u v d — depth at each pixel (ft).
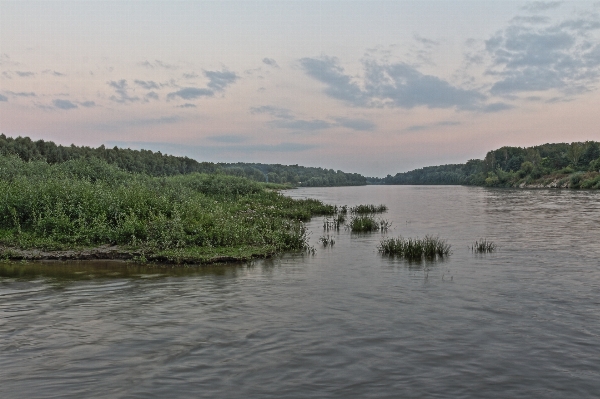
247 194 127.75
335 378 18.98
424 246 51.55
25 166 85.51
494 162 471.21
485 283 36.22
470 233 69.41
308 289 34.27
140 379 18.78
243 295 32.37
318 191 342.64
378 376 19.19
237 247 52.06
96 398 17.13
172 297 31.71
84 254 46.11
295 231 62.75
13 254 45.42
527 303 30.27
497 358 21.08
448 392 17.79
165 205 62.69
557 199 164.86
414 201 173.78
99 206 57.36
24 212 56.08
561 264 44.14
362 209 117.80
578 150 344.28
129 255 46.68
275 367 20.03
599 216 95.55
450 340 23.35
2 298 31.04
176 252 46.68
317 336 23.90
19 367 19.89
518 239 61.93
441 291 33.63
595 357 21.22
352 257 49.37
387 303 30.30
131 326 25.44
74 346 22.40
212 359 20.88
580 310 28.66
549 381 18.78
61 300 30.66
